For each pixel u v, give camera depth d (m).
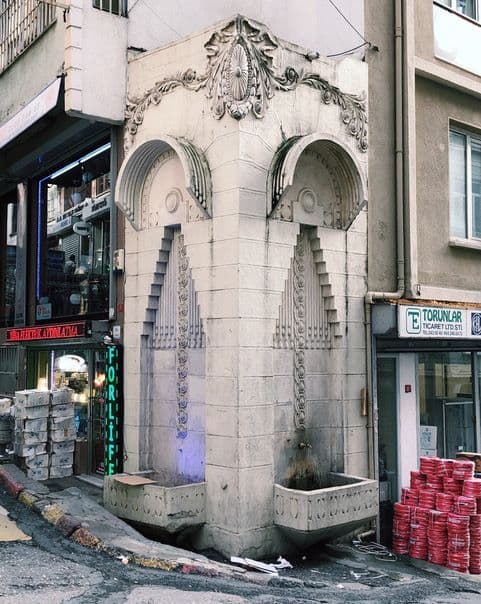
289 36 10.30
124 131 9.41
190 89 8.49
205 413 8.13
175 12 9.88
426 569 8.23
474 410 11.15
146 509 7.84
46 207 12.34
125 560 6.81
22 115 10.42
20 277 12.89
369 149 9.61
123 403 9.23
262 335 7.97
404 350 9.92
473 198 11.44
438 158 10.68
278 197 7.96
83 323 9.64
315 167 8.84
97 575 6.36
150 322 9.06
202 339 8.37
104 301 10.25
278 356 8.36
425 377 10.41
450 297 10.54
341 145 8.55
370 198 9.56
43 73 10.43
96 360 10.63
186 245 8.41
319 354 8.88
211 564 7.00
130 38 9.45
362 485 8.05
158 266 8.88
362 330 9.27
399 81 9.98
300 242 8.75
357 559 8.24
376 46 9.81
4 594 5.68
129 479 8.16
